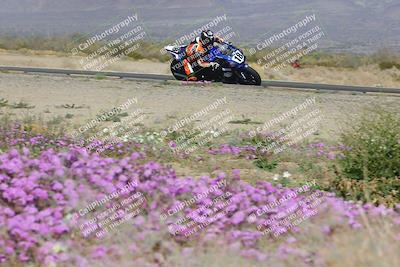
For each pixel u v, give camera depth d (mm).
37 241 21469
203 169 37844
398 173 33781
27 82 80125
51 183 25078
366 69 127625
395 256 18312
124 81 82750
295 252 20078
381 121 46469
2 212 22953
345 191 31328
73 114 58500
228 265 19641
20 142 38625
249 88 77688
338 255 18938
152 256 20812
